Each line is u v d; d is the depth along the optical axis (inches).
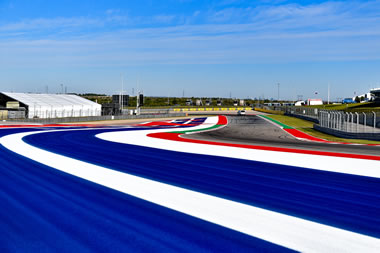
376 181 293.7
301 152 511.8
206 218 193.9
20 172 330.0
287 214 201.3
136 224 183.9
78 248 153.9
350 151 531.2
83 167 361.1
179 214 201.0
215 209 210.8
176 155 464.4
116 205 218.7
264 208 213.2
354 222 187.6
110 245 157.1
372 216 197.9
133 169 350.3
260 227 180.1
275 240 163.0
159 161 406.9
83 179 298.8
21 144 597.3
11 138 717.3
